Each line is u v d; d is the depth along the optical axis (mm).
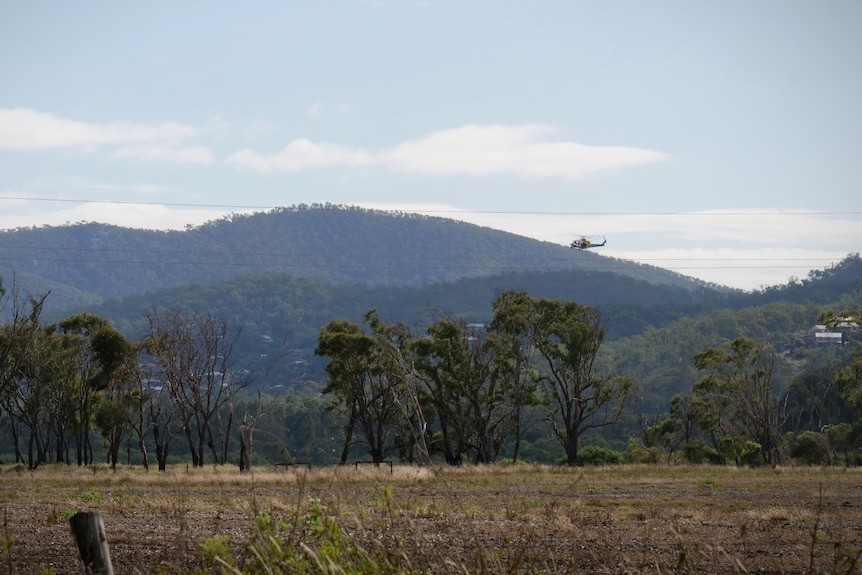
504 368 77125
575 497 32750
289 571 10016
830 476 48906
